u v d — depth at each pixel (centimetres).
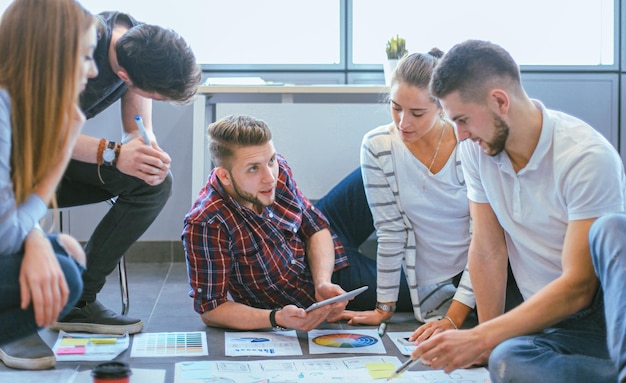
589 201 162
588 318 166
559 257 179
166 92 194
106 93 207
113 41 199
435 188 234
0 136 133
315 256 241
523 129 169
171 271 339
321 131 302
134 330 223
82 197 226
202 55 372
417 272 244
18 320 140
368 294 251
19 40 136
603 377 146
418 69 213
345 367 190
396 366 190
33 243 138
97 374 145
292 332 225
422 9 373
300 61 375
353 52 376
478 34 374
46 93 136
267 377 181
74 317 222
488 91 163
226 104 298
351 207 265
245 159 216
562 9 375
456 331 158
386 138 239
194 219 222
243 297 241
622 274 135
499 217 186
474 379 181
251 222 229
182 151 366
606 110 379
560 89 377
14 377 181
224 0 370
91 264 222
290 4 372
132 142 212
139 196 221
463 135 171
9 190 133
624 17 377
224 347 209
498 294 193
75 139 143
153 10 366
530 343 157
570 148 168
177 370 186
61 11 137
